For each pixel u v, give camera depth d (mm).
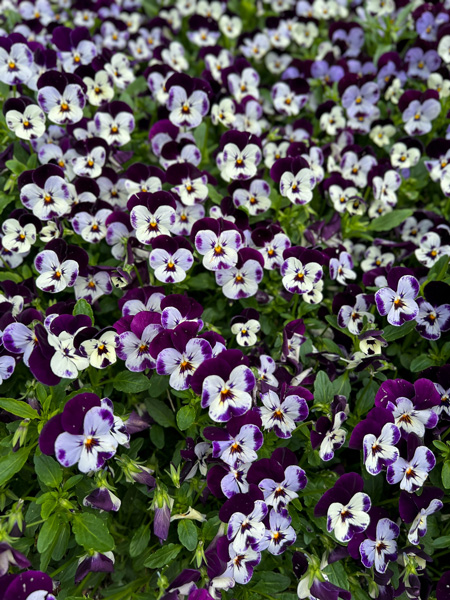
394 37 610
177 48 577
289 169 433
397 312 382
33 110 433
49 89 432
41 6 622
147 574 375
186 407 359
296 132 540
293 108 546
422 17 589
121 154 467
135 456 371
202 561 350
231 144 435
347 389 385
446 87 541
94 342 358
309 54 639
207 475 349
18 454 344
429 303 407
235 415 341
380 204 496
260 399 366
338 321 405
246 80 532
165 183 464
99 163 447
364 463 367
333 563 359
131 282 408
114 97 542
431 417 367
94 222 430
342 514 348
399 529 368
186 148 460
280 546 352
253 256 399
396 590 362
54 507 337
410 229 490
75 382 373
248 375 342
